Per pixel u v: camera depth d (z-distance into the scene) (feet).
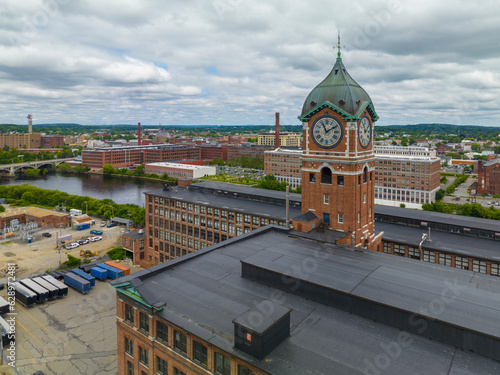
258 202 371.76
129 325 157.69
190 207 367.04
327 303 148.15
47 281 311.47
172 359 140.97
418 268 168.45
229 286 163.73
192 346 133.59
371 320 137.08
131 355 160.86
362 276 158.10
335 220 220.23
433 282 152.05
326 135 217.56
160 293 155.74
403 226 284.61
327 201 224.53
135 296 150.92
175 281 167.43
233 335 127.13
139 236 400.47
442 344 121.70
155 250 398.83
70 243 445.37
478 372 107.86
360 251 192.75
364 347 120.67
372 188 236.02
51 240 466.70
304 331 130.31
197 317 137.80
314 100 220.64
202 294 155.43
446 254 232.53
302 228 223.71
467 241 248.73
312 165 226.17
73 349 228.43
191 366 134.10
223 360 126.52
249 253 200.54
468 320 121.49
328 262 175.01
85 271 348.38
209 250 203.82
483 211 486.38
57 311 276.21
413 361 113.19
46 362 215.31
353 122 206.18
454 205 607.37
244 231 333.21
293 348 120.67
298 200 348.18
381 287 147.02
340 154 213.05
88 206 609.83
